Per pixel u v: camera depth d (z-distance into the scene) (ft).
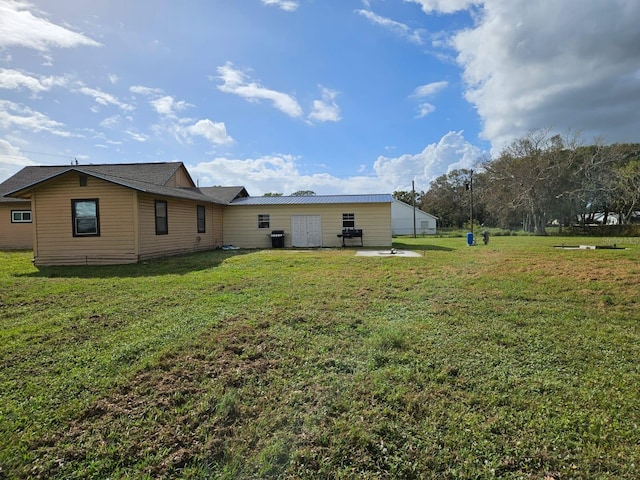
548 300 17.89
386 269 29.09
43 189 35.27
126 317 14.90
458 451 6.33
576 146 107.76
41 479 5.68
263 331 12.87
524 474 5.76
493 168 114.83
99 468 5.93
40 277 26.35
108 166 60.80
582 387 8.61
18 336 12.43
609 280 22.68
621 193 111.65
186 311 15.76
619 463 5.97
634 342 11.71
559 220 114.21
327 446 6.49
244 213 58.65
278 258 37.83
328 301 17.63
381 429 6.96
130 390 8.57
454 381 8.96
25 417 7.36
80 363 10.15
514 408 7.71
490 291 20.02
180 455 6.27
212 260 36.24
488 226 138.31
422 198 173.88
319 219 57.36
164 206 40.70
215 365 9.97
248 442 6.64
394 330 12.76
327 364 10.09
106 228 35.27
